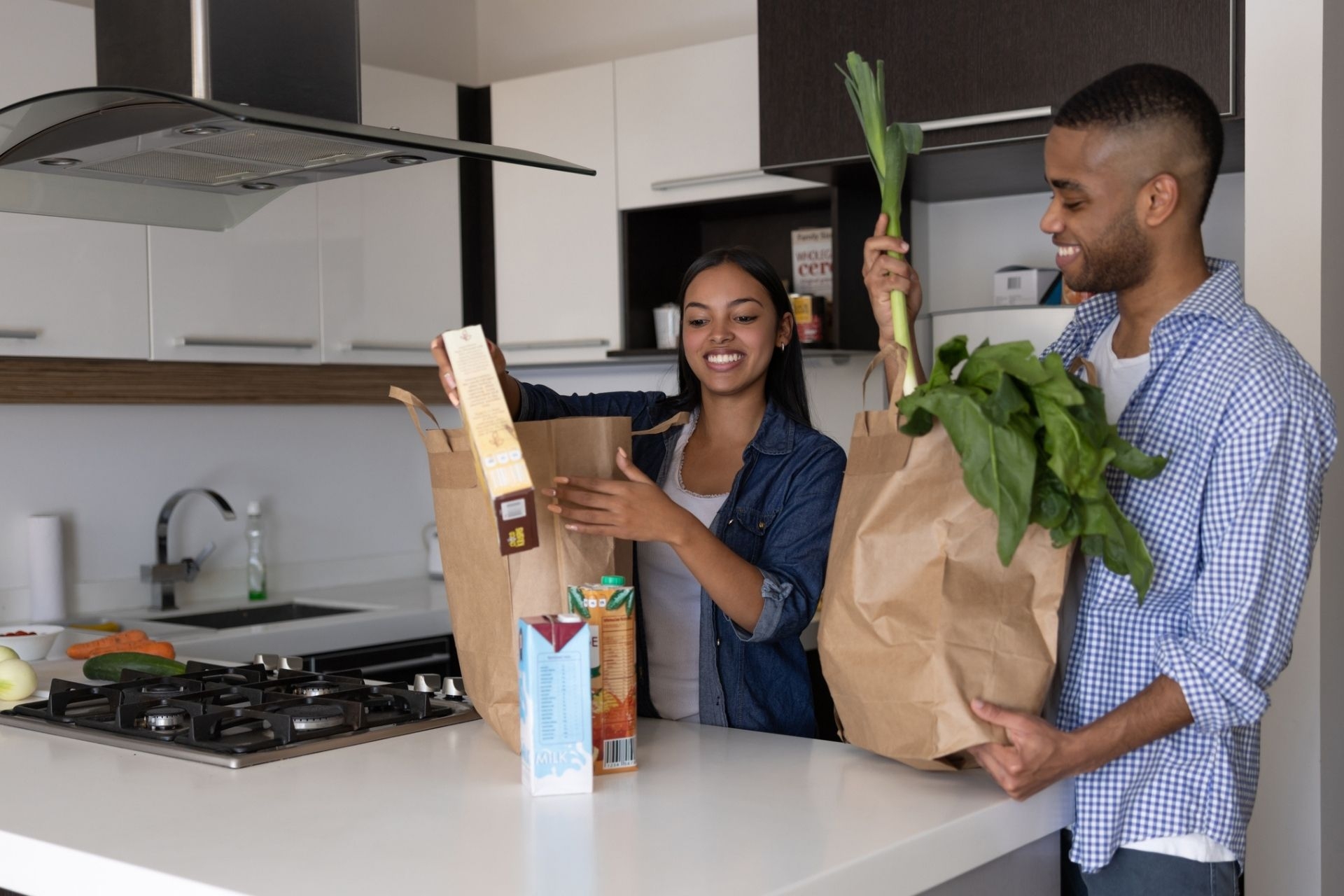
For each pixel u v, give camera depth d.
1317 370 2.12
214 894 1.02
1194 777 1.30
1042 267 3.08
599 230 3.38
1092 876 1.37
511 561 1.38
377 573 3.89
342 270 3.31
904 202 3.19
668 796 1.28
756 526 1.78
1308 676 2.10
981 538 1.24
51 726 1.64
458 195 3.56
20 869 1.17
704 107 3.17
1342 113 2.24
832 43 2.76
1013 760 1.22
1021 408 1.17
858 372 3.31
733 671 1.75
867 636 1.28
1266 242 2.17
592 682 1.35
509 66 4.02
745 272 1.86
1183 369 1.29
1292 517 1.23
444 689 1.78
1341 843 2.24
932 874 1.17
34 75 2.78
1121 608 1.32
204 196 1.97
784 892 1.01
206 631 2.96
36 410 3.17
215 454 3.52
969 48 2.57
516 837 1.15
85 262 2.83
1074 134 1.31
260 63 1.58
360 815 1.22
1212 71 2.27
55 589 3.14
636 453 1.95
